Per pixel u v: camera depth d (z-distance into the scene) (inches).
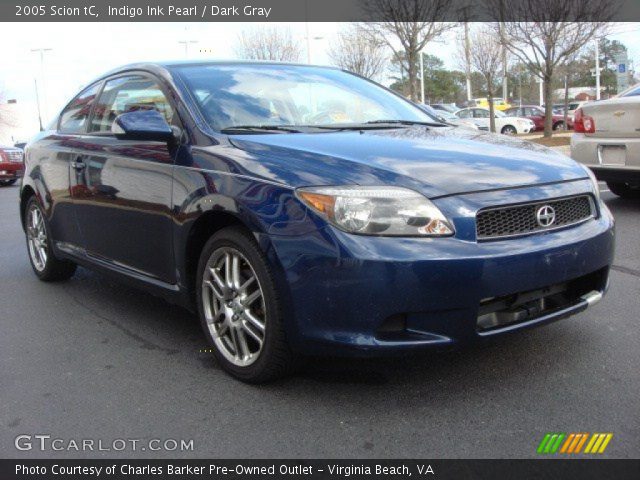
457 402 115.1
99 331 159.9
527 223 115.6
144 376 131.6
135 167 148.7
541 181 119.7
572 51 795.4
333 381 125.0
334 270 106.1
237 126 140.2
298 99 157.8
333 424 109.3
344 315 106.7
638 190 314.5
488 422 107.9
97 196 163.6
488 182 114.1
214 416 113.7
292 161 118.8
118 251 160.2
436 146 128.6
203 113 140.8
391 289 103.8
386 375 126.8
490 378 124.0
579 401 113.6
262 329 120.0
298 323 111.5
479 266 106.1
